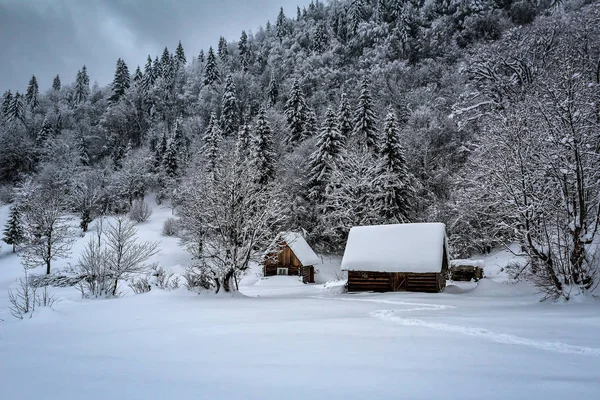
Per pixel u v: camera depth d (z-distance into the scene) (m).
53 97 122.06
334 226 39.81
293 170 46.22
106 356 5.89
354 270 24.45
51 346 7.18
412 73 68.94
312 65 86.94
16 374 4.91
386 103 62.31
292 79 84.12
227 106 68.62
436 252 23.25
